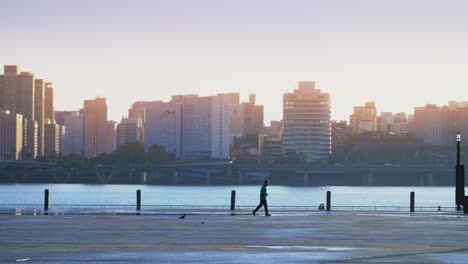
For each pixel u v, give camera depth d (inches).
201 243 2186.3
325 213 3964.1
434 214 3887.8
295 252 1975.9
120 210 4104.3
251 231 2613.2
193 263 1755.7
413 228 2802.7
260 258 1847.9
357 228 2785.4
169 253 1929.1
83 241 2213.3
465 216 3663.9
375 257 1886.1
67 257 1836.9
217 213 3823.8
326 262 1790.1
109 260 1790.1
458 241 2304.4
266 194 3636.8
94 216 3415.4
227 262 1775.3
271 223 3029.0
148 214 3636.8
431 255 1934.1
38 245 2101.4
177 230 2628.0
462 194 4291.3
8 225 2805.1
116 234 2449.6
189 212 3882.9
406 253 1974.7
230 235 2449.6
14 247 2047.2
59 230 2588.6
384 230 2699.3
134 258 1827.0
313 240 2300.7
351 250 2033.7
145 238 2321.6
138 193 4207.7
